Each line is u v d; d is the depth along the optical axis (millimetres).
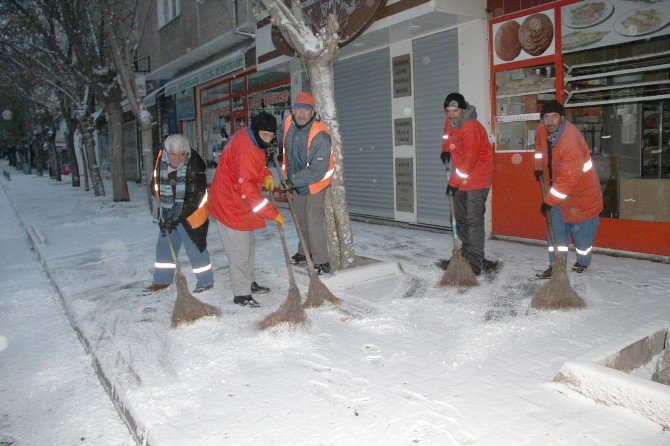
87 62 16906
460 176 5953
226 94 16562
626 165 6816
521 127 7863
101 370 4340
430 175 9359
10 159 67250
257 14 6750
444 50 8734
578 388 3352
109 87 17594
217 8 13984
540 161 5699
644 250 6676
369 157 10703
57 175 33844
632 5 6492
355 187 11188
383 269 6312
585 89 7074
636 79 6570
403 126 9766
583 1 6918
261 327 4742
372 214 10836
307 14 8742
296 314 4652
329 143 5637
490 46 8031
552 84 7391
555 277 4961
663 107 6406
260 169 5219
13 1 16219
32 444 3529
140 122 14055
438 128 9062
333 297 5355
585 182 5695
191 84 17516
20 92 24781
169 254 6320
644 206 6656
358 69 10648
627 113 6723
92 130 20703
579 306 4875
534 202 7742
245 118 15438
